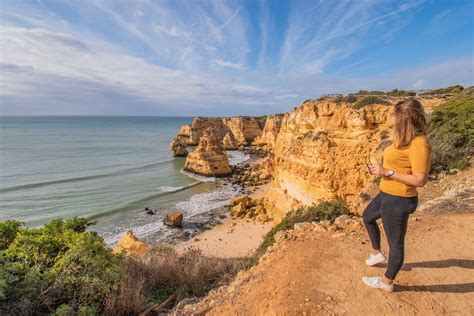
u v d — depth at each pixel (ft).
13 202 102.37
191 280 20.63
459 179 32.22
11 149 231.09
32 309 13.78
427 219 20.98
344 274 13.57
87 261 16.47
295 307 11.50
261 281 14.40
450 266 14.12
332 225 20.35
